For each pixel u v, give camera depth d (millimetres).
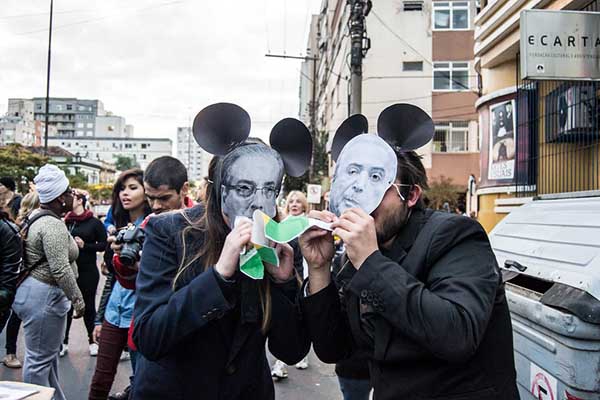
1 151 30219
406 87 23500
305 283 1834
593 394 1654
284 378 4902
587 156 5344
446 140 23297
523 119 6520
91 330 5379
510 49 6898
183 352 1708
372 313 1501
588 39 4602
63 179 3568
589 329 1652
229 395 1732
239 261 1615
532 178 6312
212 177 1798
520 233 2674
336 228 1470
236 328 1725
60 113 153750
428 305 1319
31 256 3277
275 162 1752
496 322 1478
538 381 1901
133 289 3205
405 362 1450
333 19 31688
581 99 5344
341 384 2789
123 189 3766
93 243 5395
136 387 1772
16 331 4906
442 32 23438
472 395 1400
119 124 155875
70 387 4438
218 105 1793
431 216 1604
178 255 1730
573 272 1856
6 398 1820
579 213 2361
